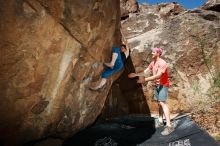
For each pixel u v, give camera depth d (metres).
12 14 3.56
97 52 5.45
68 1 4.12
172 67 8.01
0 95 3.97
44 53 4.22
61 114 5.23
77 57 4.93
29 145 5.00
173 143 5.14
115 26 5.99
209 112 6.84
